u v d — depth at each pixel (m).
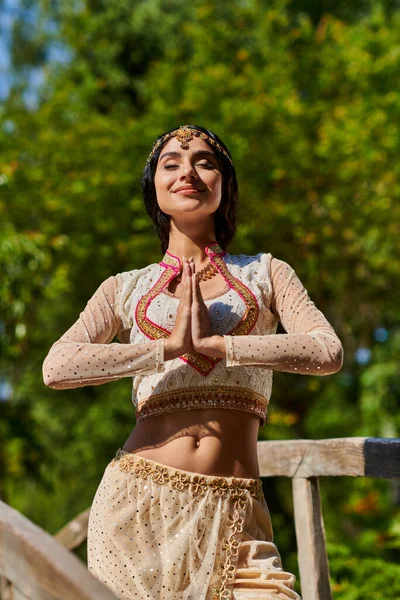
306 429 17.12
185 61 17.34
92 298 3.04
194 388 2.77
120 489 2.76
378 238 13.30
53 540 2.06
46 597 1.95
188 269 2.75
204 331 2.70
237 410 2.77
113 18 17.92
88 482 17.27
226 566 2.62
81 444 16.45
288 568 12.23
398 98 13.42
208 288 2.93
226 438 2.74
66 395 16.38
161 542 2.68
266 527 2.78
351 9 17.92
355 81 14.28
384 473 3.53
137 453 2.79
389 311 14.65
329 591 3.95
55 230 13.84
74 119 15.74
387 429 13.53
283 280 2.95
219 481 2.69
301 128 13.77
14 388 15.17
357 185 13.41
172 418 2.78
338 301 14.51
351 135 13.05
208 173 2.99
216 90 14.01
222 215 3.18
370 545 6.95
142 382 2.88
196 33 15.51
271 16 15.34
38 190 13.84
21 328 8.82
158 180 3.02
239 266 3.00
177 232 3.05
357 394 14.98
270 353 2.67
